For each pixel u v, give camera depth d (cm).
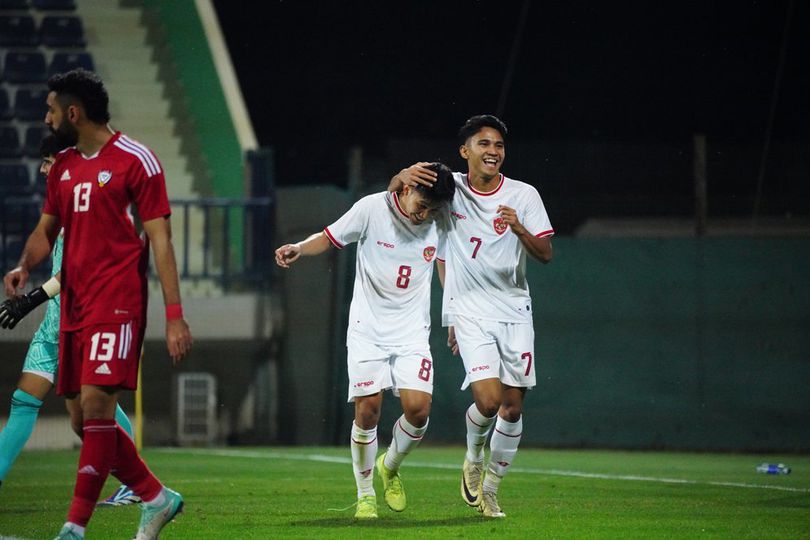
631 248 4959
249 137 6188
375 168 5259
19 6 6650
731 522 2144
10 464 2148
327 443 5250
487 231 2141
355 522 2100
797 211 5278
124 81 6488
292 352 5384
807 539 1894
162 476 3356
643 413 4906
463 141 2158
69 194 1599
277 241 5484
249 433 5528
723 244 4903
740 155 5284
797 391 4812
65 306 1623
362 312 2133
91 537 1911
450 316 2184
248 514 2259
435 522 2094
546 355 4981
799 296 4844
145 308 1622
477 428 2134
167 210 1608
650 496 2711
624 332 4944
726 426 4847
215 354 5544
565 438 4950
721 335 4881
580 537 1892
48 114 1616
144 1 6750
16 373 5356
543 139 6700
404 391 2105
